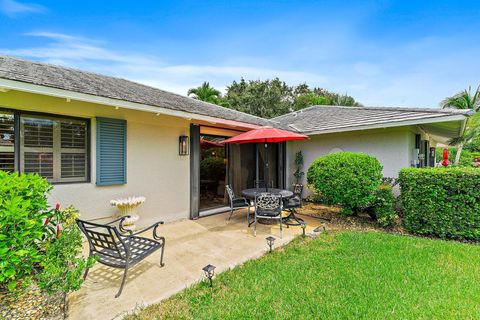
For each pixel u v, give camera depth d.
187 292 3.19
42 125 4.51
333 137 9.33
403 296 3.05
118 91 5.22
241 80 34.16
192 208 6.93
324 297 3.06
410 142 7.78
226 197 8.45
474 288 3.21
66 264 3.08
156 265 3.98
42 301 2.96
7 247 2.48
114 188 5.43
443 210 5.21
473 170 5.04
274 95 30.11
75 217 3.85
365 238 5.19
